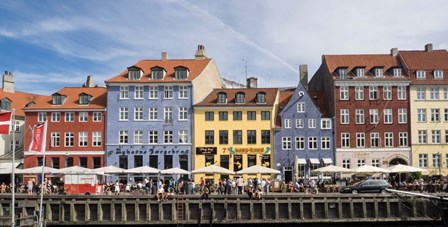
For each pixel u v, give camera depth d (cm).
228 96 6806
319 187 5481
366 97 6712
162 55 7306
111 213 4275
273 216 4294
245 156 6581
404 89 6731
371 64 7019
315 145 6625
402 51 7175
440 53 7088
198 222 4256
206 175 6538
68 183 4875
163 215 4294
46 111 6769
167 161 6644
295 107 6694
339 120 6656
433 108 6712
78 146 6706
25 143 6706
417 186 5066
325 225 4328
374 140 6644
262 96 6700
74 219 4275
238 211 4272
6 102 7388
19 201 4272
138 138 6700
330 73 6850
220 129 6638
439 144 6638
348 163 6588
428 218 4269
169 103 6738
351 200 4316
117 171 5097
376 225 4334
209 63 7256
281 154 6588
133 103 6750
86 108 6744
